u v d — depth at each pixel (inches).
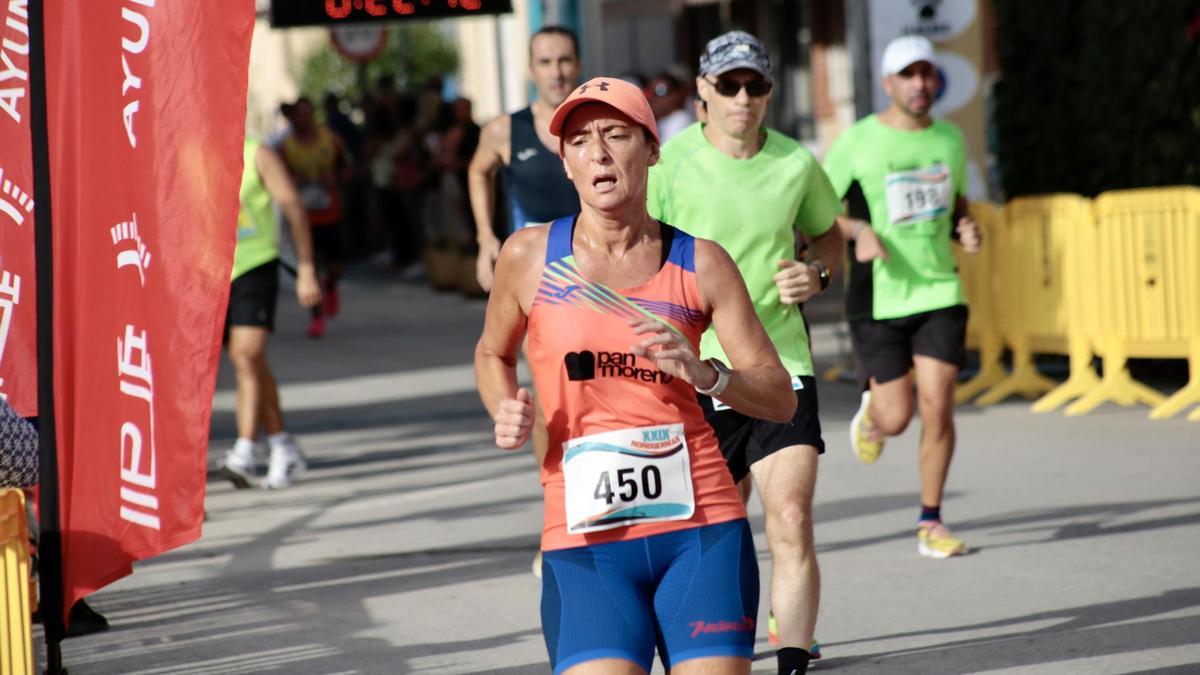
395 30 4207.7
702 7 3718.0
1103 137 1386.6
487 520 991.6
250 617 787.4
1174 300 1216.2
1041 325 1301.7
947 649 686.5
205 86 582.2
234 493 1126.4
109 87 592.1
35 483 605.3
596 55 1478.8
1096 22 1382.9
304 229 1134.4
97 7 593.0
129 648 737.0
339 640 738.8
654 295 454.3
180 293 586.2
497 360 478.6
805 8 3447.3
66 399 602.5
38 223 596.1
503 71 2497.5
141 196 589.3
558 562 451.5
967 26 1457.9
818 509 973.8
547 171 894.4
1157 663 649.6
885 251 796.6
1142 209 1224.8
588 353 450.9
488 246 928.3
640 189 451.8
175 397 589.0
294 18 1096.8
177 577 878.4
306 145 2135.8
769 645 706.8
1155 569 796.0
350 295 2596.0
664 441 451.8
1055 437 1160.2
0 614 544.1
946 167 848.9
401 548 926.4
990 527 903.7
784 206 645.9
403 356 1824.6
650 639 445.7
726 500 456.8
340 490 1116.5
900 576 811.4
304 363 1803.6
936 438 842.8
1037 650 676.7
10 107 629.3
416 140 2849.4
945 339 836.0
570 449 452.8
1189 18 1314.0
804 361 641.0
